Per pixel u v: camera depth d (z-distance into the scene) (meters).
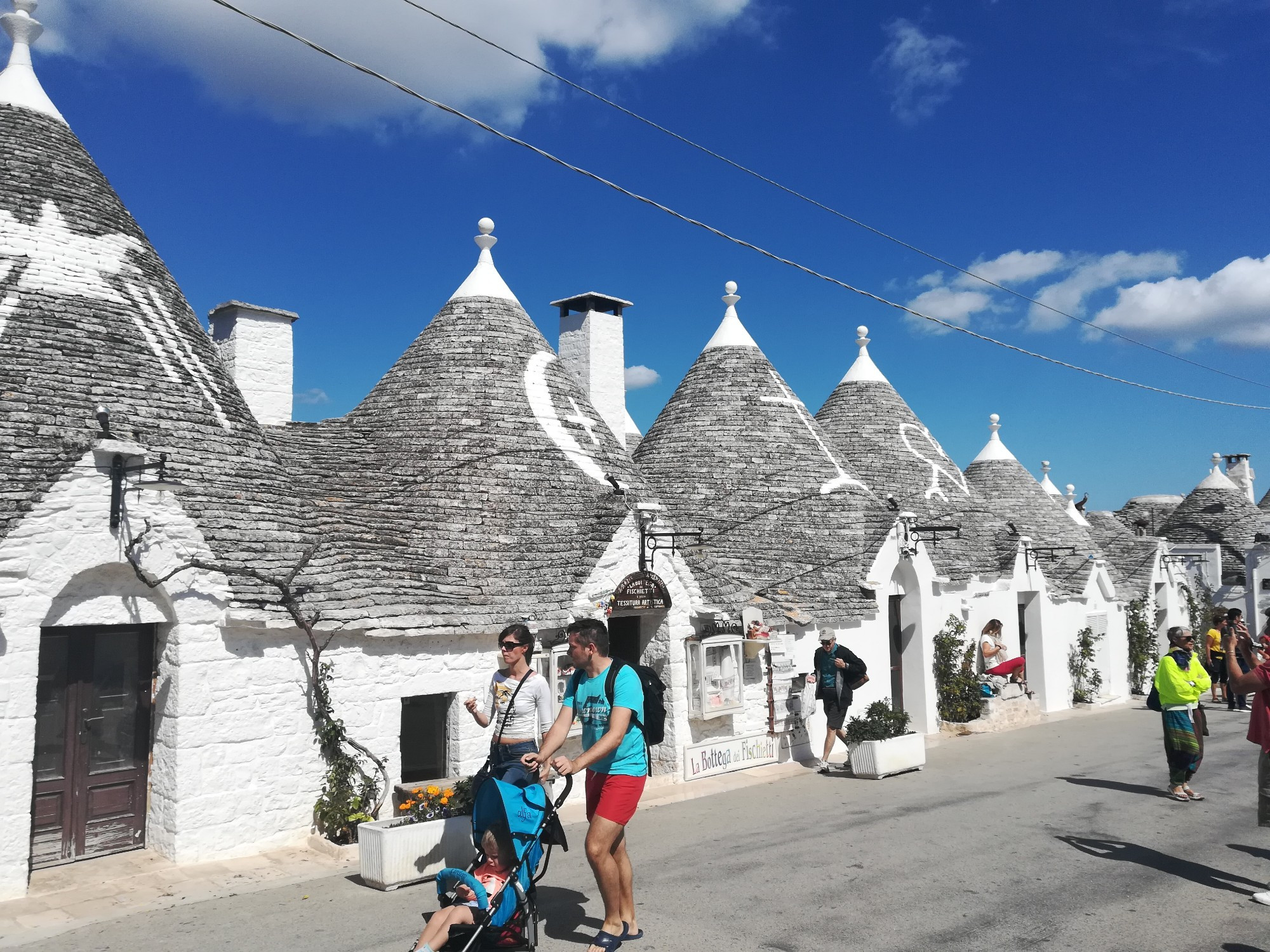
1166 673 12.31
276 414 15.61
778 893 8.20
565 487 14.02
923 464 22.98
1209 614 30.88
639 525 13.34
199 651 9.30
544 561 12.73
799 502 18.42
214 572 9.45
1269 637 9.82
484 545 12.62
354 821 9.61
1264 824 8.30
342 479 12.96
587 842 6.52
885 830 10.58
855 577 17.41
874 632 17.39
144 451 9.13
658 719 6.71
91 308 10.53
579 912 7.63
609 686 6.66
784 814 11.53
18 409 9.12
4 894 8.06
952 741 17.97
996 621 21.03
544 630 11.93
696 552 15.59
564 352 20.56
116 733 9.27
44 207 10.93
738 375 20.25
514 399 14.70
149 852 9.27
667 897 8.08
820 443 19.92
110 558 8.83
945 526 21.53
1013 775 14.17
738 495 18.23
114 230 11.45
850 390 24.34
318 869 8.96
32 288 10.26
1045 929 7.32
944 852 9.59
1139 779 13.75
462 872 6.25
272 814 9.60
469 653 11.24
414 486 13.15
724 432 19.28
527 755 6.44
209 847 9.18
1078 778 13.84
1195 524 38.38
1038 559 23.58
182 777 9.10
